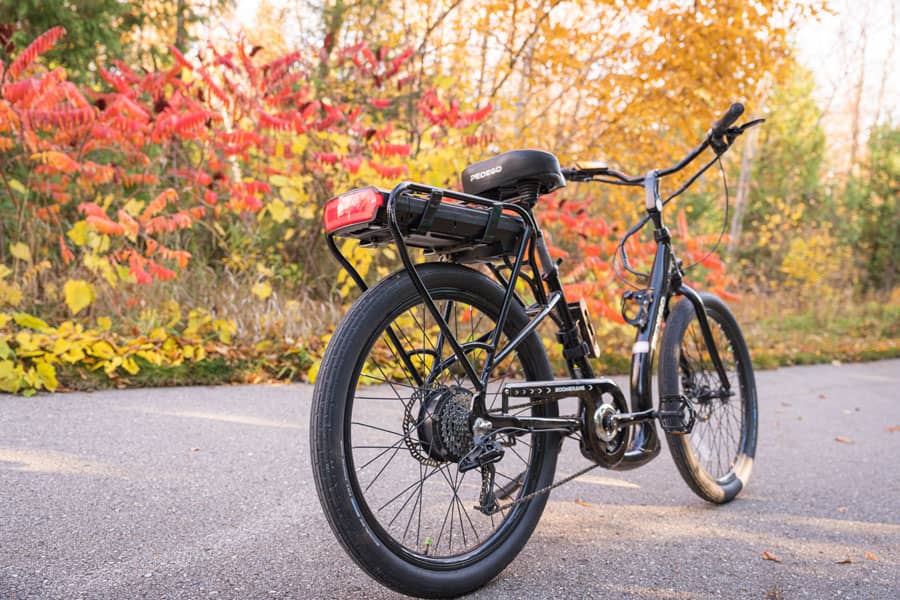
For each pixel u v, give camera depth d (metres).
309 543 2.10
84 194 5.45
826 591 1.99
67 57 6.23
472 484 2.49
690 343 2.81
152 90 5.16
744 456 3.07
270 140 5.61
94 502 2.27
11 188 4.81
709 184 10.88
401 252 1.65
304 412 3.75
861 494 3.05
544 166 2.02
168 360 4.32
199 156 6.12
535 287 2.12
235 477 2.64
